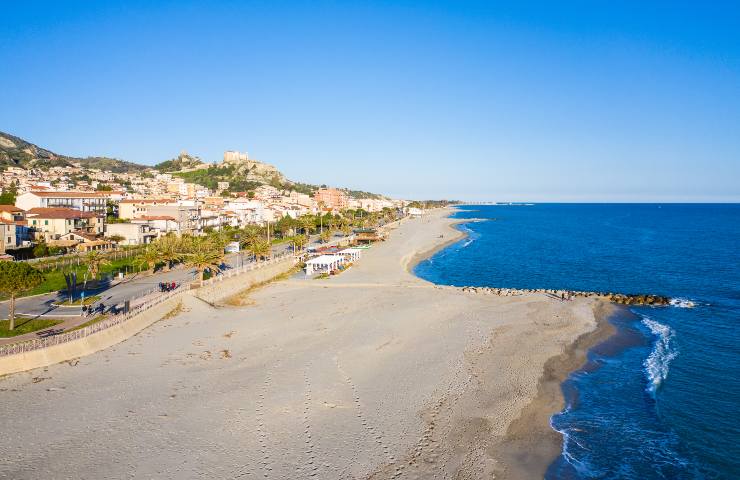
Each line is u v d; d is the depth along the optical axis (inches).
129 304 2314.2
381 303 2743.6
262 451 1189.1
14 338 1824.6
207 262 3046.3
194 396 1472.7
